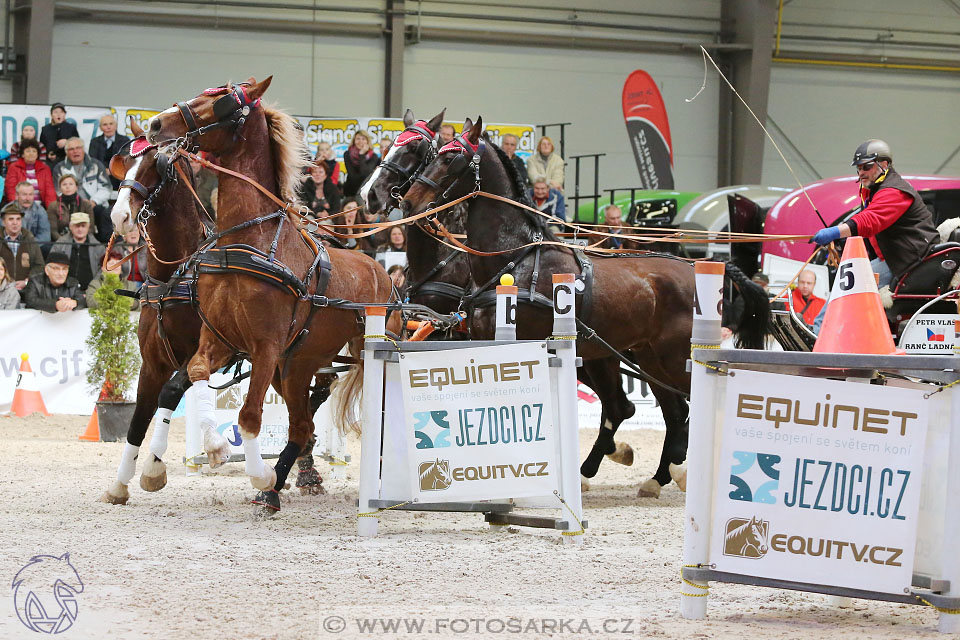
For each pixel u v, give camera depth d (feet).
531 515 29.96
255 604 20.63
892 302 34.88
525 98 97.25
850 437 19.77
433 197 36.81
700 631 19.17
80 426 59.26
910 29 106.73
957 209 71.61
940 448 19.74
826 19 104.37
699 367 20.30
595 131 99.14
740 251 74.95
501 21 96.02
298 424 34.40
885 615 21.03
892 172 35.47
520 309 35.81
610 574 24.47
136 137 33.04
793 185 104.32
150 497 36.42
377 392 29.45
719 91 101.45
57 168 69.92
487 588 22.65
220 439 31.83
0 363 61.57
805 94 104.53
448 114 95.30
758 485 20.02
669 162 94.58
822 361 19.84
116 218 30.78
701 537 20.29
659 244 74.84
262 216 30.99
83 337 63.36
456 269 41.88
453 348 28.68
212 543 27.40
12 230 64.75
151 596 21.13
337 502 36.81
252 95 31.12
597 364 41.68
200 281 30.53
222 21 88.28
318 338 33.06
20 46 84.38
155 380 34.04
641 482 45.21
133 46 86.99
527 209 36.42
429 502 28.53
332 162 74.18
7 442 52.39
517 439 28.19
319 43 90.99
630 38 99.04
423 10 93.81
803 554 19.84
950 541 19.34
